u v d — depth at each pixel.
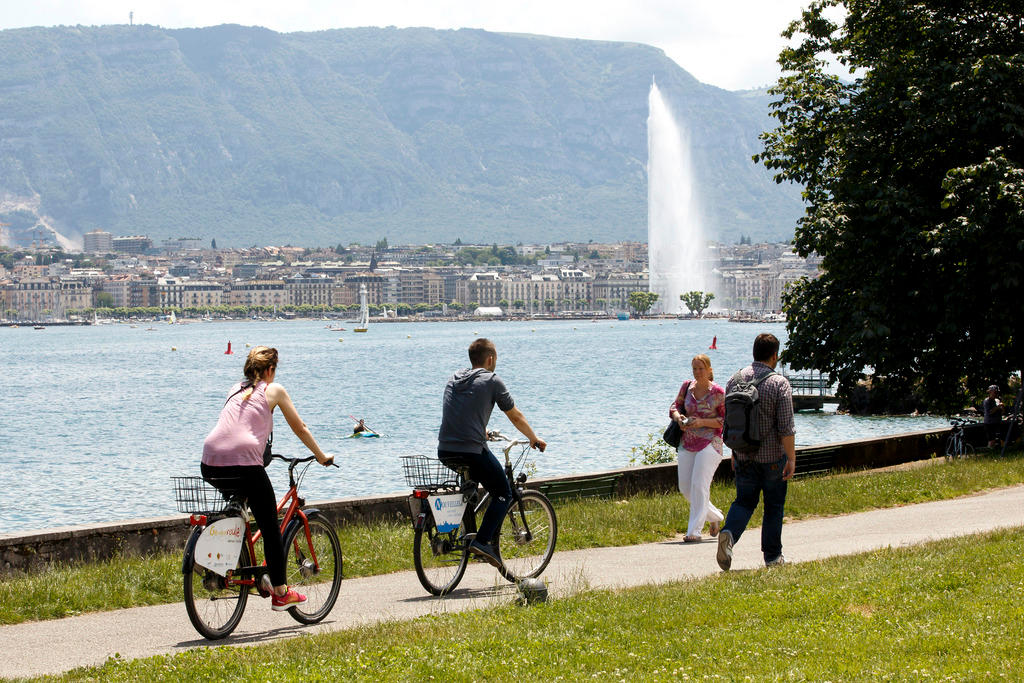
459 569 19.72
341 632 15.72
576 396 139.75
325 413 122.81
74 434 105.50
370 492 63.66
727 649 14.22
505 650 14.30
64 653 15.64
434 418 116.06
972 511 28.42
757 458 20.78
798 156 50.59
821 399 113.06
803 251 47.91
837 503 30.62
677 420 25.98
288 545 17.06
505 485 19.53
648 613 16.16
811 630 14.97
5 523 57.62
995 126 43.53
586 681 13.02
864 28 50.94
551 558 22.84
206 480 16.62
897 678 12.77
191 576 15.98
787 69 52.78
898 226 43.41
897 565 19.00
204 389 170.38
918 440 46.91
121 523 23.58
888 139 46.72
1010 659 13.20
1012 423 46.19
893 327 44.47
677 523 27.78
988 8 47.28
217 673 13.77
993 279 41.84
